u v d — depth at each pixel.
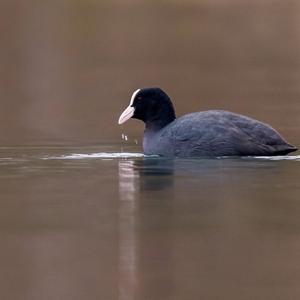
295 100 28.44
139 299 10.95
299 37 45.19
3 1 53.97
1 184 16.62
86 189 16.14
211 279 11.57
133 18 52.00
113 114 26.28
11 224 14.01
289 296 10.99
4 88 32.34
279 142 18.11
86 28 48.00
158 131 19.09
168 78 34.28
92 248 12.78
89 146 20.50
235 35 46.28
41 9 52.66
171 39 45.34
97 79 34.12
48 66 37.53
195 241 13.02
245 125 18.17
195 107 27.75
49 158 19.00
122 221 14.06
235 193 15.59
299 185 16.08
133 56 40.50
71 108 27.62
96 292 11.16
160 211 14.57
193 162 17.94
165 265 12.10
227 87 31.86
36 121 24.86
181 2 58.44
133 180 16.70
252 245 12.84
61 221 14.14
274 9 54.59
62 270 11.92
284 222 13.91
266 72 35.47
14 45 42.41
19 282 11.50
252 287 11.30
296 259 12.27
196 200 15.20
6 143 20.97
